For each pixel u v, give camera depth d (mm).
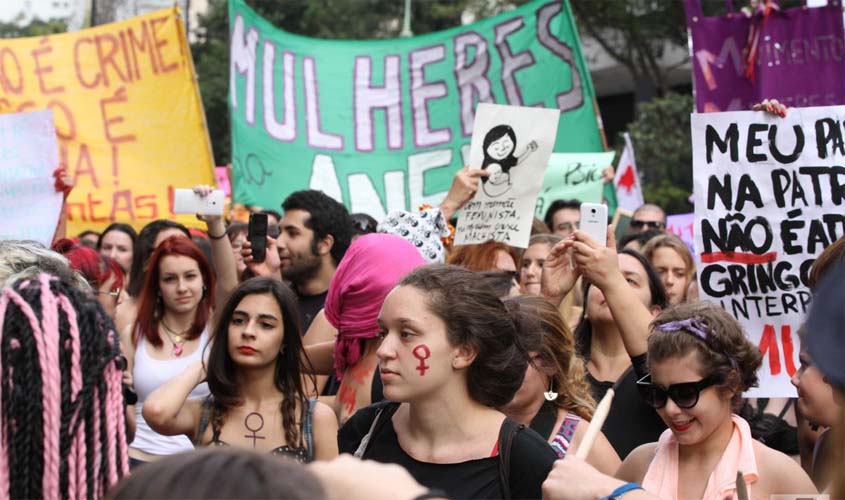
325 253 6254
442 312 2799
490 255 5918
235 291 3939
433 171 9344
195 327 5117
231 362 3943
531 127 5500
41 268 2873
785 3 17922
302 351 4008
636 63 26391
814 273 3156
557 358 3742
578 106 9344
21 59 9250
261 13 22703
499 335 2818
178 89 9141
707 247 4879
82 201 9023
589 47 27594
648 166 20625
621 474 3342
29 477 2080
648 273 4938
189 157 9086
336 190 9266
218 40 23500
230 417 3928
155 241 6301
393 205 9312
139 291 6152
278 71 9266
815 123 4816
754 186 4848
